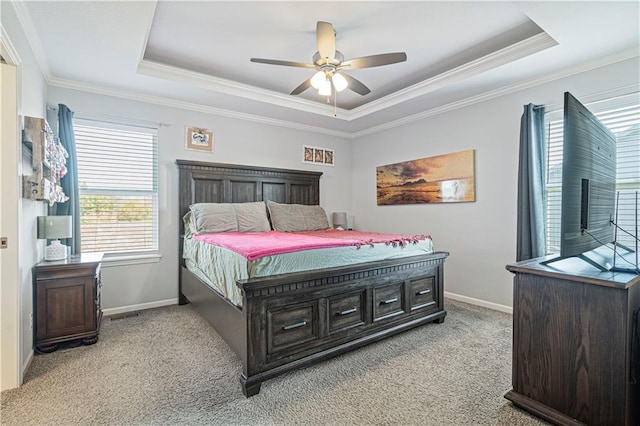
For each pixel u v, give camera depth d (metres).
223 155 4.16
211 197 3.97
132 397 1.85
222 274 2.40
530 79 3.14
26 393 1.89
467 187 3.74
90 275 2.58
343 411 1.72
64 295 2.49
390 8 2.27
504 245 3.42
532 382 1.70
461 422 1.63
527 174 3.09
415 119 4.36
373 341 2.48
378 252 2.65
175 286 3.79
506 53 2.78
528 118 3.07
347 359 2.31
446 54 2.98
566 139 1.59
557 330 1.62
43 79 2.84
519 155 3.17
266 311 1.97
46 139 2.32
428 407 1.75
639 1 1.91
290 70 3.31
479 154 3.64
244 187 4.25
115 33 2.31
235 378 2.06
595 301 1.50
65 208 3.02
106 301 3.39
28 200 2.25
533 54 2.63
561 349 1.60
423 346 2.53
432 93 3.50
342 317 2.33
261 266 2.02
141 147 3.63
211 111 4.03
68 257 2.82
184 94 3.54
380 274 2.56
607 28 2.22
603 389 1.47
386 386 1.96
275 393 1.89
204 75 3.32
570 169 1.59
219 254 2.49
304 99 4.11
